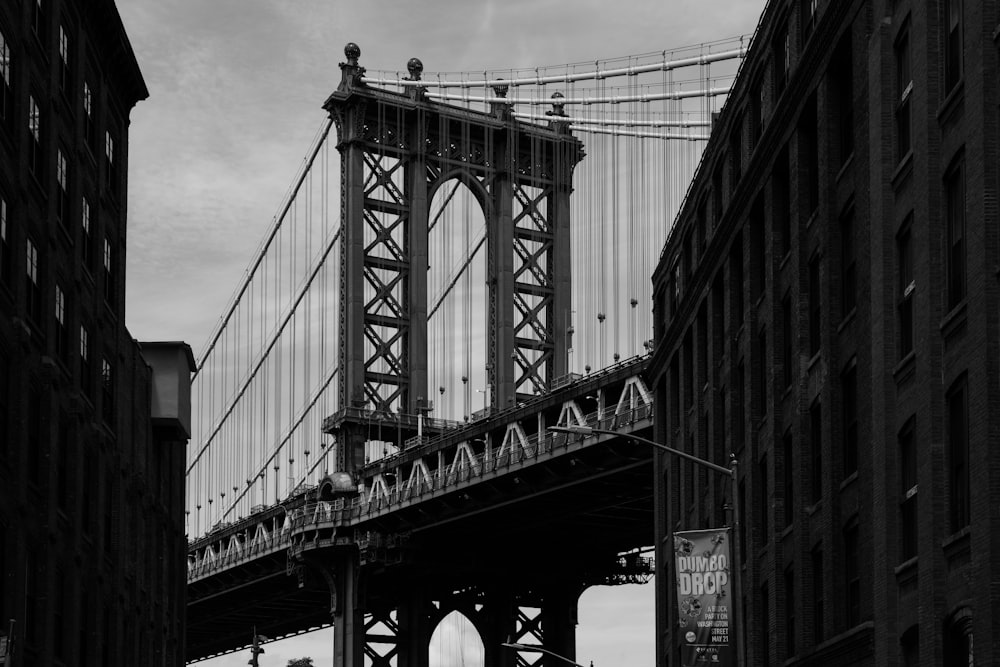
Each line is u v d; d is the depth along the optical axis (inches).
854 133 1771.7
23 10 2018.9
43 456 2092.8
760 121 2310.5
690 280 2755.9
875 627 1578.5
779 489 2062.0
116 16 2556.6
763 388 2242.9
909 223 1536.7
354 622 5866.1
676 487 2994.6
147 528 3056.1
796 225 1993.1
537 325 5851.4
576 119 4571.9
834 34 1824.6
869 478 1676.9
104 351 2608.3
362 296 5634.8
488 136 5885.8
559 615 6190.9
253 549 6309.1
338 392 5654.5
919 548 1437.0
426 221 5782.5
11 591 1913.1
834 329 1839.3
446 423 5669.3
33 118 2116.1
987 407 1264.8
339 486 5575.8
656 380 3186.5
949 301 1406.3
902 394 1525.6
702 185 2723.9
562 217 5905.5
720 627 1616.6
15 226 1980.8
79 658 2317.9
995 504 1251.2
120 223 2765.7
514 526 5497.1
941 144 1418.6
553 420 4798.2
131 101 2839.6
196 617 7470.5
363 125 5703.7
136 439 2896.2
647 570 6097.4
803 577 1929.1
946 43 1428.4
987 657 1256.8
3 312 1913.1
